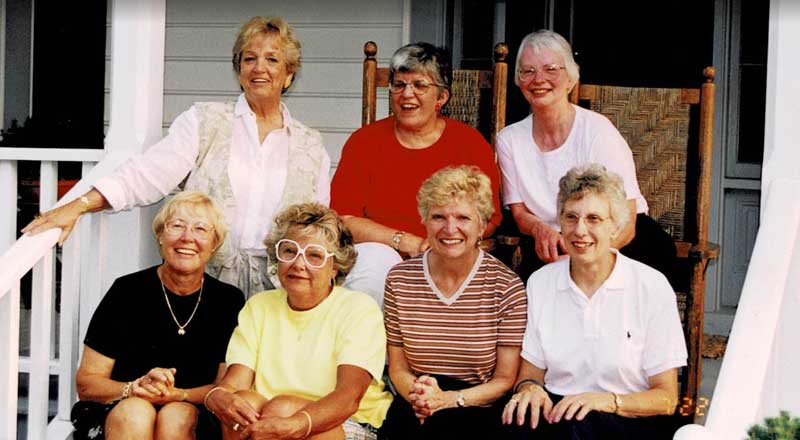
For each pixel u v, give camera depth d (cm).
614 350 303
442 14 560
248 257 362
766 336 276
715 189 562
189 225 319
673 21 571
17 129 645
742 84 559
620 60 581
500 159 399
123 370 327
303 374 311
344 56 572
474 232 314
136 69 385
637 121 417
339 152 578
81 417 319
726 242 565
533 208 390
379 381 322
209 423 300
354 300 317
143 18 384
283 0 575
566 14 581
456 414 304
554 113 383
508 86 581
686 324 382
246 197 364
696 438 220
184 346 327
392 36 566
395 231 366
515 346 320
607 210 300
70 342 370
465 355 321
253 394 299
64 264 371
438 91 373
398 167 379
